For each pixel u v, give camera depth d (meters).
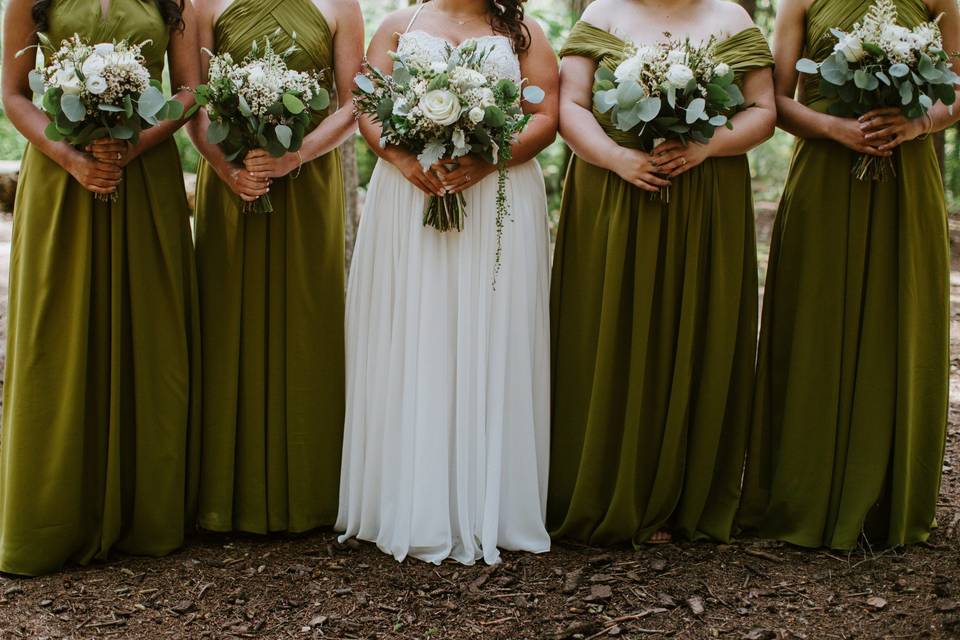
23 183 3.32
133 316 3.32
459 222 3.37
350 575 3.30
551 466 3.64
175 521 3.47
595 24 3.52
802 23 3.51
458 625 2.97
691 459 3.56
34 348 3.25
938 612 2.98
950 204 14.26
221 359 3.51
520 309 3.47
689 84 3.11
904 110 3.25
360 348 3.54
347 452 3.61
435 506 3.42
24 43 3.22
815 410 3.50
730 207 3.43
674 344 3.48
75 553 3.37
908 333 3.41
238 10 3.36
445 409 3.44
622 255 3.41
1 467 3.40
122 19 3.20
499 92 3.18
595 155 3.37
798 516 3.54
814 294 3.47
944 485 4.13
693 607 3.05
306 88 3.20
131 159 3.21
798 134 3.46
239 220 3.44
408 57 3.21
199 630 2.92
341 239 3.62
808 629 2.92
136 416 3.37
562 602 3.12
